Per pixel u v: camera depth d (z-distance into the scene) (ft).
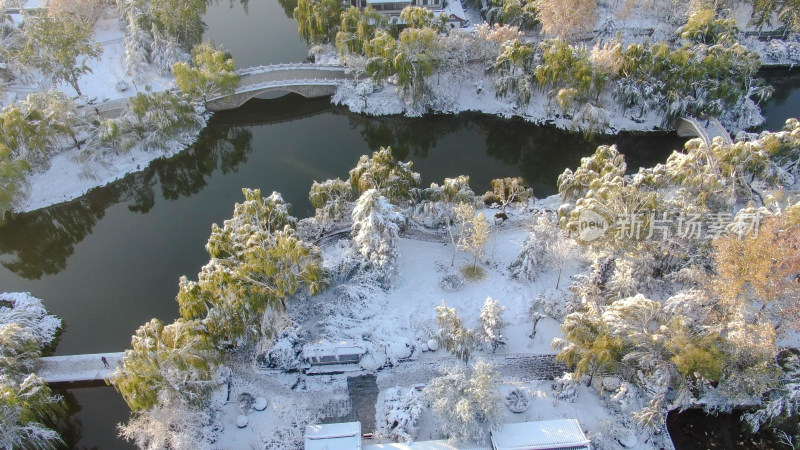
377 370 172.86
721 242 160.15
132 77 315.78
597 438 151.12
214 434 154.81
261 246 171.63
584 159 228.43
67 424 167.73
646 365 152.46
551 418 158.40
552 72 291.79
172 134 280.51
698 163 223.71
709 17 318.24
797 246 150.30
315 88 319.88
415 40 298.15
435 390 152.56
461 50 311.68
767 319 160.45
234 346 178.40
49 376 171.94
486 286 201.05
